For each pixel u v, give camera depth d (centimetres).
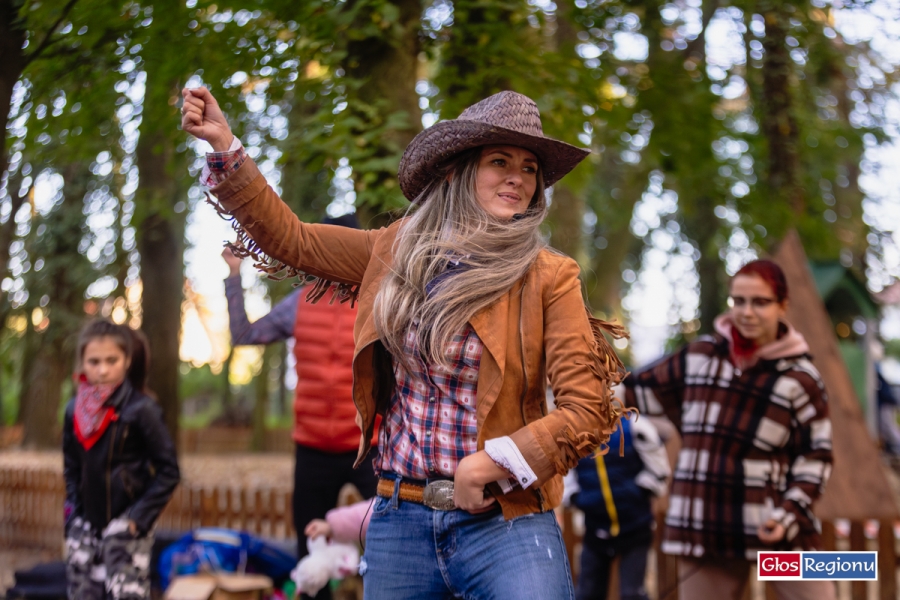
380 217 520
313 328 388
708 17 872
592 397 180
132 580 337
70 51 513
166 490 348
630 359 1431
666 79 777
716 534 317
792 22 771
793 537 311
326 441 383
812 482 311
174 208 905
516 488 187
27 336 1232
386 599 196
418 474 195
